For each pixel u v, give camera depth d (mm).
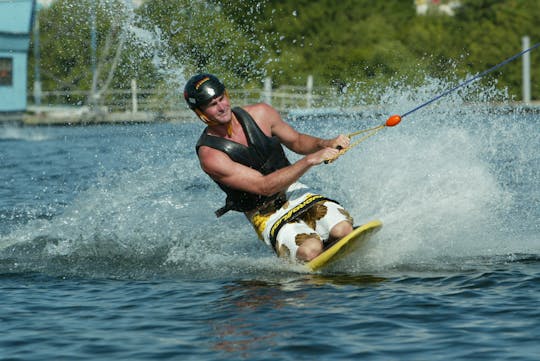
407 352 16938
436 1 122688
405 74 99750
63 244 29953
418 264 24812
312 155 23609
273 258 26609
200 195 37844
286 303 20906
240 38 56812
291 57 104438
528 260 25000
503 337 17641
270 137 24844
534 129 55625
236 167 24281
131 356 17281
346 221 24906
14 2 106438
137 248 29047
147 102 94500
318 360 16625
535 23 110000
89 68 92750
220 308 20734
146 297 22328
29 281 24906
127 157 62906
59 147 74125
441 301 20531
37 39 97875
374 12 115562
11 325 19828
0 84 105500
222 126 24516
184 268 26062
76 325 19703
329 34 109500
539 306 19781
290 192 25500
